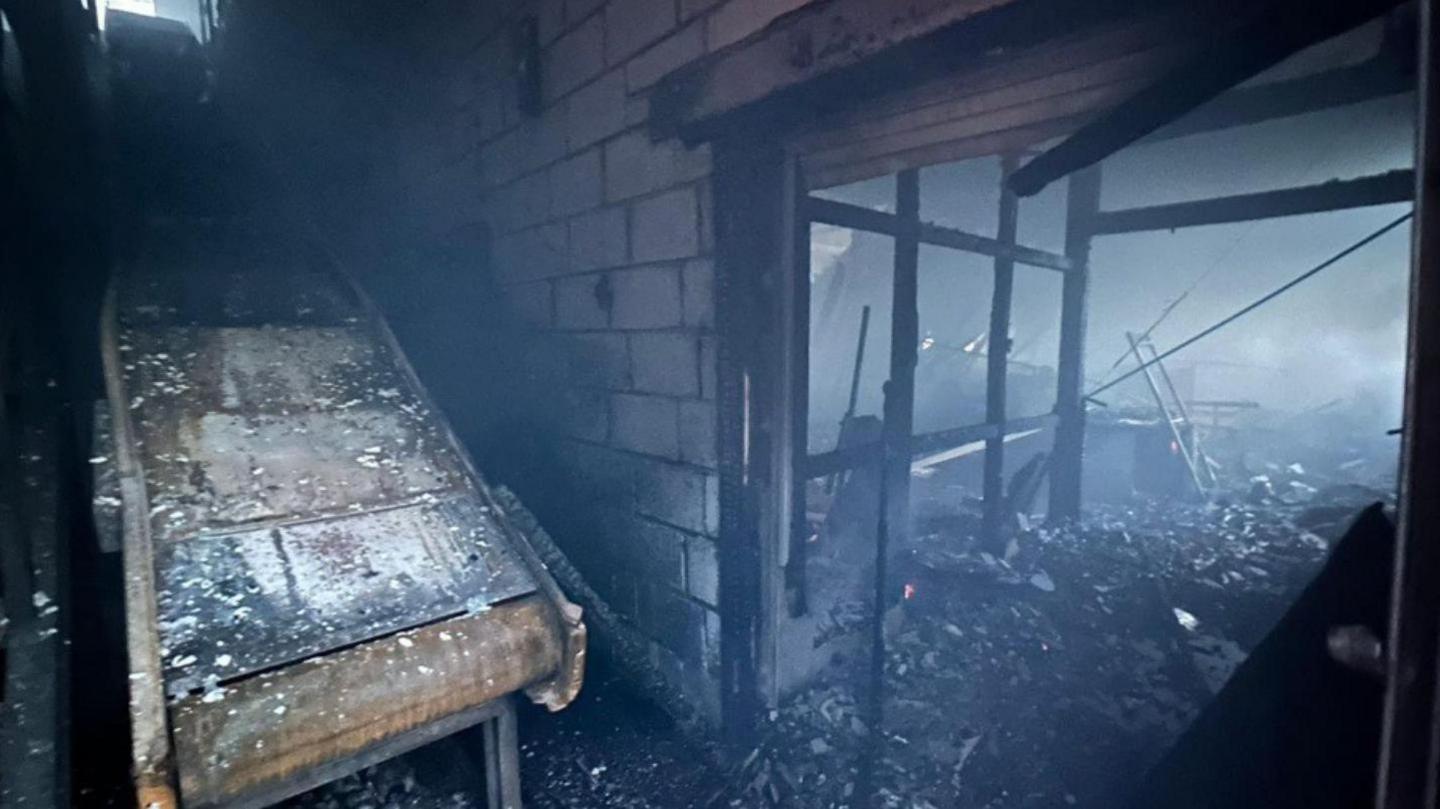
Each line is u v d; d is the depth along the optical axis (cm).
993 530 492
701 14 266
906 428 397
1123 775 275
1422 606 91
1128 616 418
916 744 297
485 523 242
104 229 385
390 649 187
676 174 296
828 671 342
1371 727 133
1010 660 362
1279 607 432
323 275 378
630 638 364
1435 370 88
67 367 311
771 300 284
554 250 384
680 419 315
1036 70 198
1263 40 152
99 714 237
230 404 257
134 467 217
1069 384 572
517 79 391
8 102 307
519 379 426
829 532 425
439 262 465
